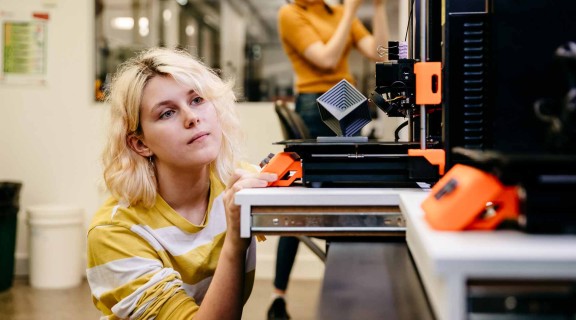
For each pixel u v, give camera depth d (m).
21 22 3.79
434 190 0.88
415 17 1.55
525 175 0.72
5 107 3.83
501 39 0.92
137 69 1.37
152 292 1.26
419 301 0.83
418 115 1.42
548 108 0.89
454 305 0.62
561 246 0.66
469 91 1.16
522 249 0.64
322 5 2.73
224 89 1.44
